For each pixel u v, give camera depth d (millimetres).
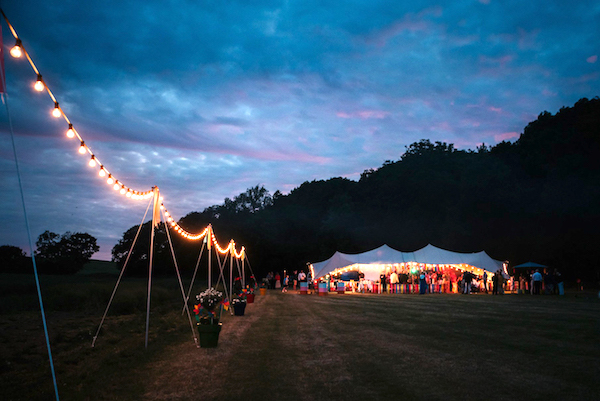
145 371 6953
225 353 8273
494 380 6027
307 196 75438
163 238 59281
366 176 74812
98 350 9039
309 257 62406
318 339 9641
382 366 6941
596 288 35906
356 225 60906
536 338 9445
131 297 18453
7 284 24859
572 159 46938
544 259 43906
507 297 24781
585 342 8922
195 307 9391
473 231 49312
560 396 5281
